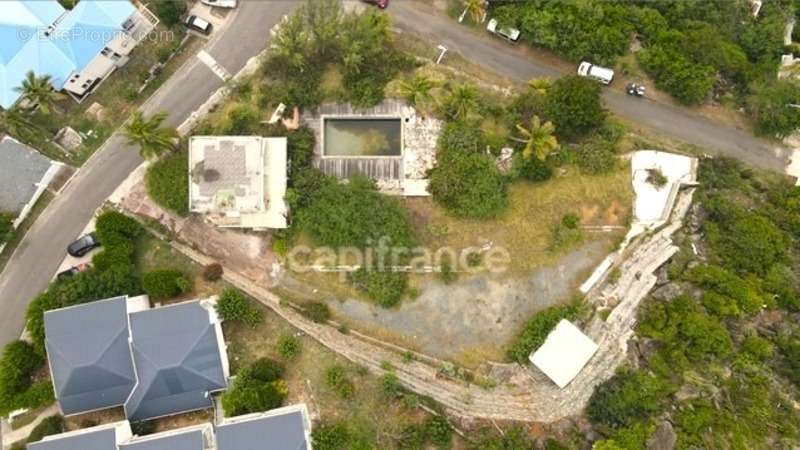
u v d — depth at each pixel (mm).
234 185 49000
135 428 46844
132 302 47969
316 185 51406
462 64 57188
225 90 54594
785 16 62844
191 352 45594
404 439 45844
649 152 54562
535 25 55625
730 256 52688
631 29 57062
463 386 48219
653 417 46125
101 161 53906
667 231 53438
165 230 51938
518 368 48844
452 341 49906
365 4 57562
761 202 56219
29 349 48438
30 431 47844
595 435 46438
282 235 51031
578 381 48312
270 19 56781
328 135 54594
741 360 47844
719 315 49750
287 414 44156
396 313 50250
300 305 49844
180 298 50156
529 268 51219
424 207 52625
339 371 47844
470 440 46125
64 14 52188
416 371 48562
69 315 46500
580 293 50875
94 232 51969
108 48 52719
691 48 56781
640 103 57594
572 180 53000
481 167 51625
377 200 51062
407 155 53438
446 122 53844
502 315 50375
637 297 50719
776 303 50938
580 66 57062
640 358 49312
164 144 49656
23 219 52562
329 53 54656
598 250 51844
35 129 53281
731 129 57719
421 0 58094
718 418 45562
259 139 49562
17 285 51938
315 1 53594
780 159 57625
